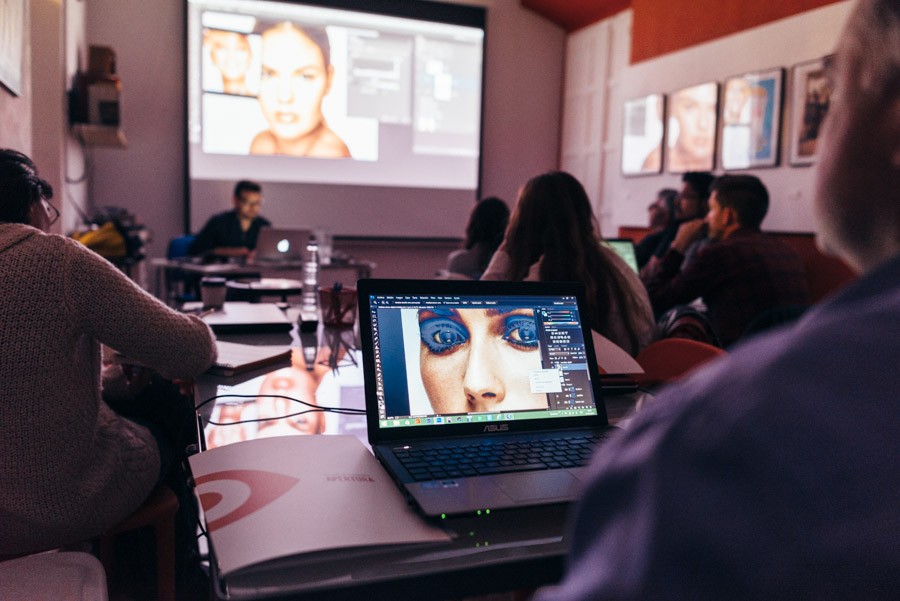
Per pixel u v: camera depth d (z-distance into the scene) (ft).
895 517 0.82
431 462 2.84
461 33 23.39
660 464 0.96
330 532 2.25
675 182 18.31
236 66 21.04
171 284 17.52
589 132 23.35
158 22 20.44
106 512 4.10
